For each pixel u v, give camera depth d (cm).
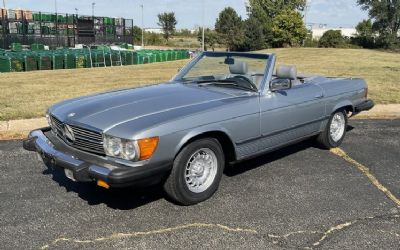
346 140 721
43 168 554
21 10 5119
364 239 382
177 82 557
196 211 431
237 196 470
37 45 4459
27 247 360
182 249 359
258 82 511
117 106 444
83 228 393
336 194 484
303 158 612
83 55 2892
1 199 454
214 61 560
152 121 402
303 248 365
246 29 6053
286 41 5988
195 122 421
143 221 408
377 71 1864
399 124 865
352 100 664
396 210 445
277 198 468
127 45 5297
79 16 5522
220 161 461
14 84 1349
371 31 6569
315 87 591
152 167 392
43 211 427
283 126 531
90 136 408
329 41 6084
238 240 375
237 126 464
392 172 564
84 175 396
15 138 704
